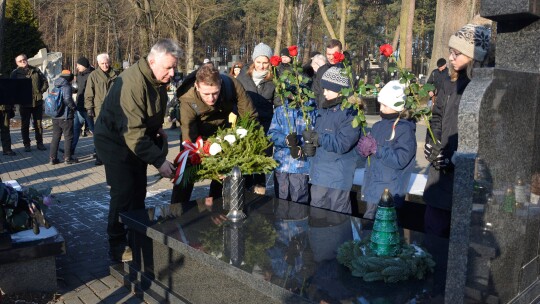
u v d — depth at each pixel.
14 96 3.42
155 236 3.41
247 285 2.72
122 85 3.76
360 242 2.84
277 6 46.97
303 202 4.66
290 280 2.56
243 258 2.88
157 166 3.81
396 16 47.12
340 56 3.75
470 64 3.23
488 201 2.10
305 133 4.16
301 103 4.34
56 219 5.59
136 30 45.28
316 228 3.45
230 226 3.50
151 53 3.72
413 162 3.66
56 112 8.89
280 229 3.44
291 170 4.58
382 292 2.40
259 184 5.33
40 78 10.57
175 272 3.38
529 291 2.50
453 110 3.33
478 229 2.06
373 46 53.53
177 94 4.11
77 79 9.55
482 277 2.12
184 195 4.50
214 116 4.23
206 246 3.08
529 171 2.43
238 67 7.08
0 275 3.45
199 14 32.50
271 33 51.88
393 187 3.64
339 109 4.04
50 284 3.63
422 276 2.57
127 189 4.09
